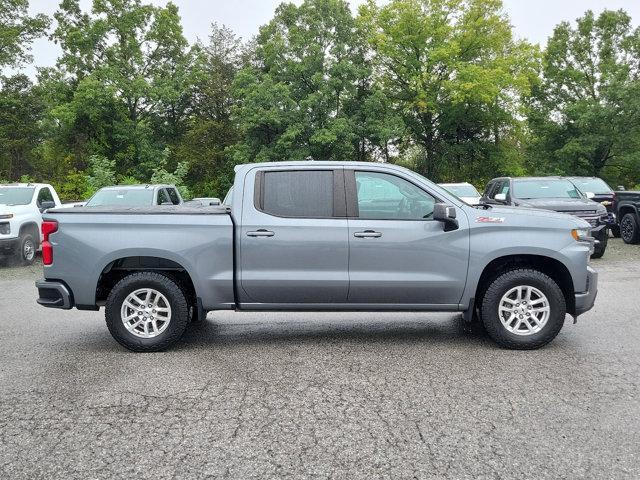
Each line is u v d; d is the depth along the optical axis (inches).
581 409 160.1
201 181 1861.5
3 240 514.9
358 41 1768.0
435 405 164.4
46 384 186.2
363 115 1718.8
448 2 1765.5
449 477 122.2
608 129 1855.3
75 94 1723.7
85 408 164.6
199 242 222.7
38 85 2026.3
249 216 224.5
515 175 1913.1
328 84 1632.6
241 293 225.1
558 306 220.2
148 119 1935.3
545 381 184.9
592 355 214.5
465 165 1951.3
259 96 1654.8
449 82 1665.8
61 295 223.8
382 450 135.5
